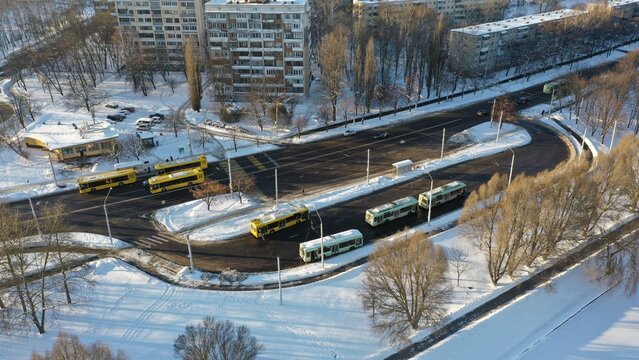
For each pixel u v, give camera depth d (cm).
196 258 9931
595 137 15525
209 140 15462
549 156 14325
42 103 18138
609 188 9569
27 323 8169
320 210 11569
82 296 8800
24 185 12900
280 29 18062
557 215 9112
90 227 11019
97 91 18962
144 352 7675
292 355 7669
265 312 8475
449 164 13800
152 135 15100
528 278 9406
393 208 11025
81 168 13762
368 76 16850
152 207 11825
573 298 9012
